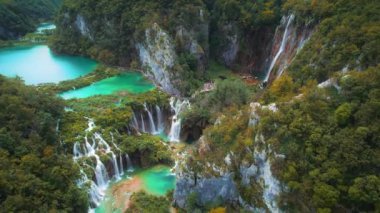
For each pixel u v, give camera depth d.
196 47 84.69
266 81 78.88
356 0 58.56
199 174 44.03
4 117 48.22
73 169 48.53
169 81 76.50
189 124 64.19
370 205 33.47
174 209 46.88
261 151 39.94
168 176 55.00
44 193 42.53
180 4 85.62
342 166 35.22
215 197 43.81
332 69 50.41
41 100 56.91
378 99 36.75
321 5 65.00
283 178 37.34
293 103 41.38
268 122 40.12
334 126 37.56
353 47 49.47
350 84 39.66
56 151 50.44
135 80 82.19
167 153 58.09
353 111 37.75
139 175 55.56
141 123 67.12
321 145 37.03
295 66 57.81
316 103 39.84
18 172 42.47
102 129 58.94
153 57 81.31
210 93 68.81
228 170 42.47
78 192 45.19
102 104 67.00
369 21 52.69
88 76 83.81
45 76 85.19
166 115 70.00
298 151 37.69
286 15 81.69
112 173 54.91
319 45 55.84
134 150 57.66
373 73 39.59
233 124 45.19
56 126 56.44
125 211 46.94
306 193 35.94
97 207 48.47
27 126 49.72
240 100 63.47
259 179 40.41
